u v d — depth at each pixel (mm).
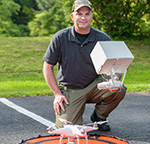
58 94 4156
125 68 3408
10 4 48719
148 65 14469
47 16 55188
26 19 65250
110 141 4336
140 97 7887
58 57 4289
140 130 5105
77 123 4207
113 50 3295
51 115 6090
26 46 16641
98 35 4266
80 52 4195
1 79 11922
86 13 4008
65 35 4203
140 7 18000
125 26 18047
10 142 4531
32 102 7297
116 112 6297
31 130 5109
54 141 4309
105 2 17719
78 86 4328
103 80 4359
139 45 17750
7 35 47000
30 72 13086
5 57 14711
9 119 5758
